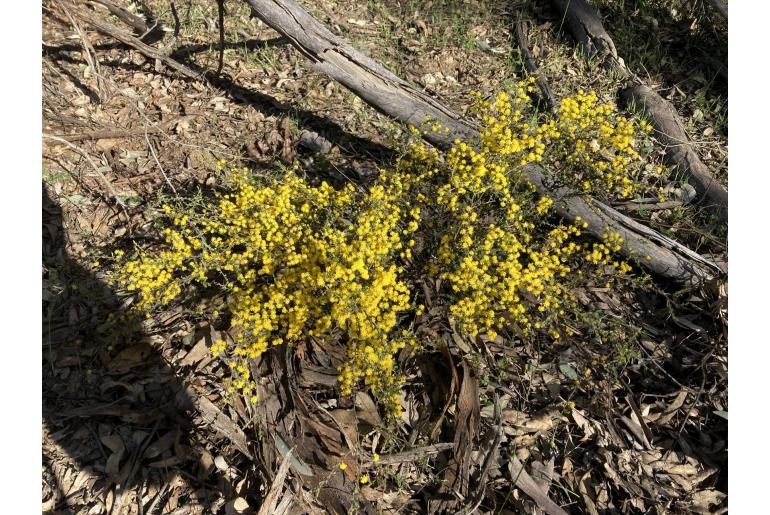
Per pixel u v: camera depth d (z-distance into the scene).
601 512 1.05
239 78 1.76
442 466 1.07
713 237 1.45
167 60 1.67
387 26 2.05
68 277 1.28
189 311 1.23
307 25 1.44
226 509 1.00
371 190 1.21
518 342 1.25
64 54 1.70
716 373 1.23
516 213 1.27
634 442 1.14
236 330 1.17
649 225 1.49
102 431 1.08
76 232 1.35
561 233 1.25
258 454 1.04
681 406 1.20
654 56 1.96
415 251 1.30
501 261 1.24
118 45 1.79
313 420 1.07
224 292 1.25
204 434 1.09
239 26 1.94
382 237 1.14
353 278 1.09
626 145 1.26
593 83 1.88
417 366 1.18
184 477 1.04
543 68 1.88
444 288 1.27
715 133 1.75
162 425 1.09
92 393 1.12
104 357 1.17
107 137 1.53
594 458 1.11
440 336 1.20
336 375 1.14
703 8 2.07
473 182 1.21
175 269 1.27
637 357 1.19
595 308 1.31
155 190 1.45
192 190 1.45
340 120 1.67
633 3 2.16
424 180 1.32
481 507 1.04
